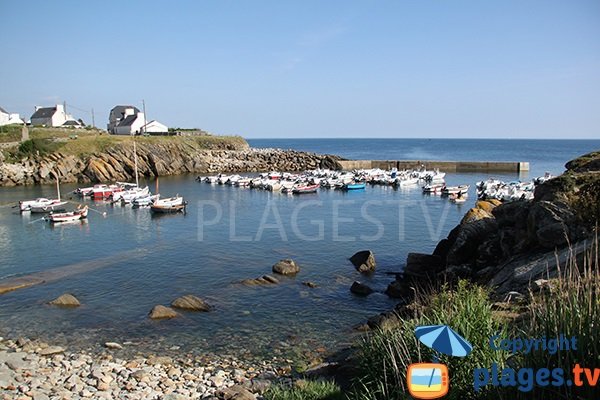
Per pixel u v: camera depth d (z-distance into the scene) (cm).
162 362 1603
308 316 2066
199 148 10306
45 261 3088
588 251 1449
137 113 11731
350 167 9831
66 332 1886
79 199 6012
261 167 9988
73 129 10456
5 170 7344
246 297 2312
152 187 7288
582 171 2556
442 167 9488
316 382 1097
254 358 1645
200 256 3153
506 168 9125
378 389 845
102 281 2588
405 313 1541
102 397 1329
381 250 3294
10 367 1530
